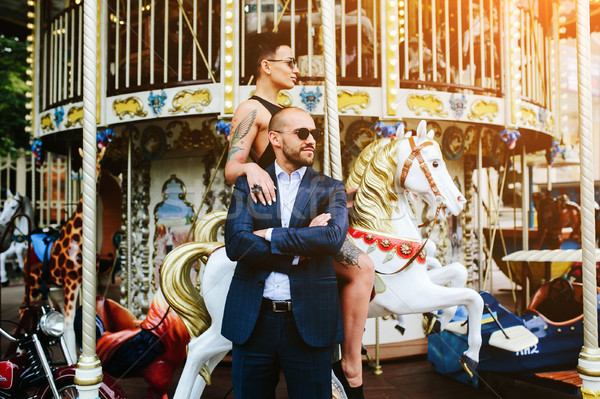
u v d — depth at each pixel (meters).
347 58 3.98
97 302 2.94
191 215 4.42
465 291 2.64
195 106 3.71
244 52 3.58
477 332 2.71
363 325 2.27
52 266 3.75
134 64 4.27
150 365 2.62
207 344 2.30
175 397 2.29
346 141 4.11
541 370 3.10
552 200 5.34
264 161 2.21
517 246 5.69
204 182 4.37
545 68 4.89
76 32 4.68
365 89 3.70
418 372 3.67
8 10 5.06
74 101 4.30
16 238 6.96
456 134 4.45
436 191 2.51
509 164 5.90
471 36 4.02
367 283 2.26
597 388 2.17
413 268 2.58
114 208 4.64
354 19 3.95
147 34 4.25
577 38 2.34
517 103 4.14
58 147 5.40
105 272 4.53
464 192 4.88
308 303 1.76
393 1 3.65
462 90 3.97
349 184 2.72
